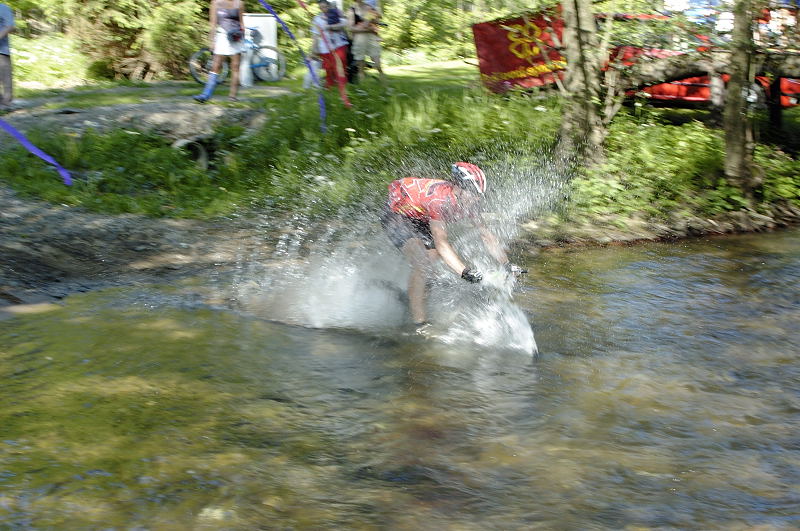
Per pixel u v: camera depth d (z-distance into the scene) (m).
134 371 4.45
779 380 4.54
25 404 3.96
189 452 3.56
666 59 10.30
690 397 4.29
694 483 3.38
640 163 9.62
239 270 6.69
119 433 3.70
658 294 6.29
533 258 7.37
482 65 11.20
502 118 9.91
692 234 8.57
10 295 5.70
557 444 3.73
